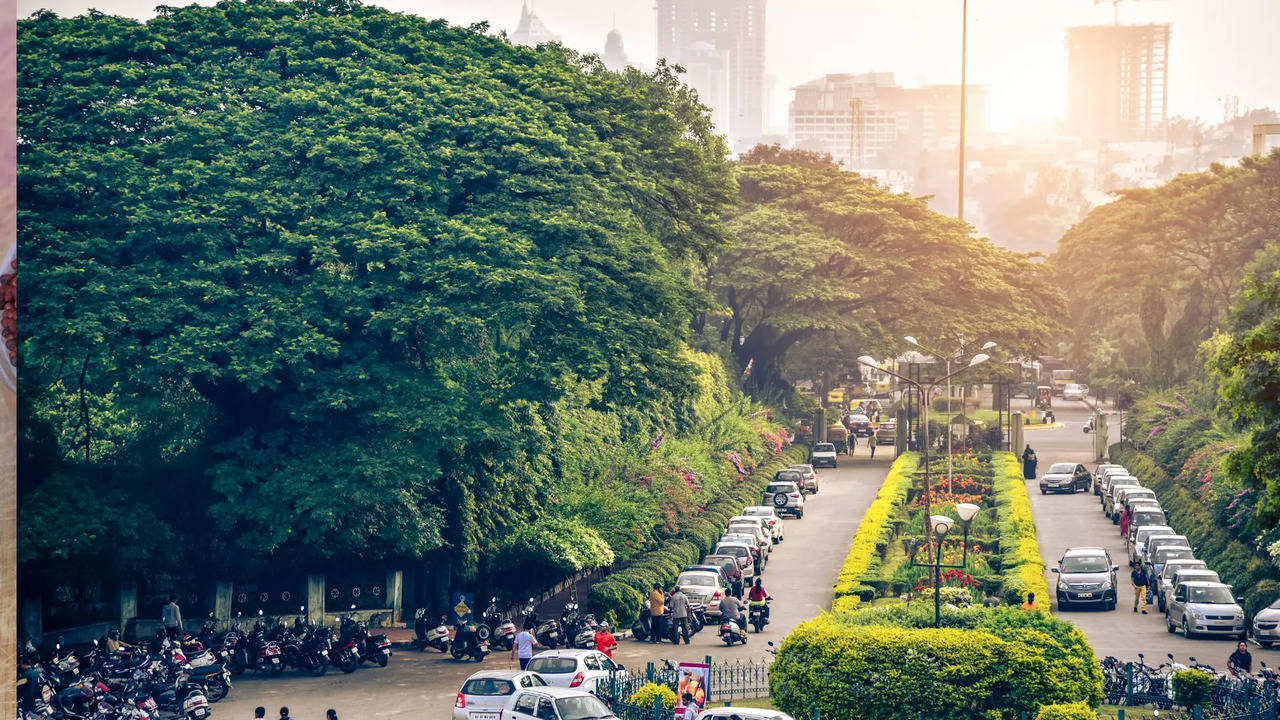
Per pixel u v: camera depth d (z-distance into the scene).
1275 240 121.75
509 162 56.47
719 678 45.25
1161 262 127.25
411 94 55.44
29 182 50.19
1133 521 73.81
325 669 48.66
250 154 52.38
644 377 57.75
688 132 102.12
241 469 52.75
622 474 71.50
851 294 106.94
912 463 97.56
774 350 114.25
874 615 41.41
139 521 51.22
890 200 115.88
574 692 38.03
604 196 58.91
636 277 57.12
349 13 60.44
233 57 56.56
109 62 54.88
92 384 53.28
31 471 50.53
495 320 52.09
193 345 49.22
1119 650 52.12
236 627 53.62
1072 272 160.75
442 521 56.38
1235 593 60.12
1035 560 64.88
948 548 68.88
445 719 41.53
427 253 52.84
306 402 52.75
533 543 59.81
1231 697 40.25
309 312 51.09
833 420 120.69
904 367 117.19
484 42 64.44
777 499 85.00
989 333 110.25
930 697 37.56
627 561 66.38
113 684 43.09
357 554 56.53
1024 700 37.34
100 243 50.12
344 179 53.78
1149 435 100.94
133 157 51.38
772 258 108.12
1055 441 122.88
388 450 52.66
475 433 53.50
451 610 58.56
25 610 49.25
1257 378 39.09
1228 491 66.88
